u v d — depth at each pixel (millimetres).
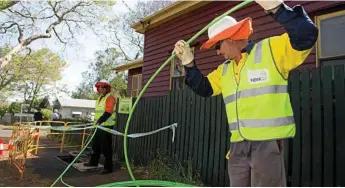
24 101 40156
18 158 6781
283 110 1716
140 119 7293
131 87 13438
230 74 1963
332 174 3461
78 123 11648
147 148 6852
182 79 8102
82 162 7027
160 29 9305
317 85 3701
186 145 5688
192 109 5652
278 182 1669
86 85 58625
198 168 5312
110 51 36531
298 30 1501
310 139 3727
